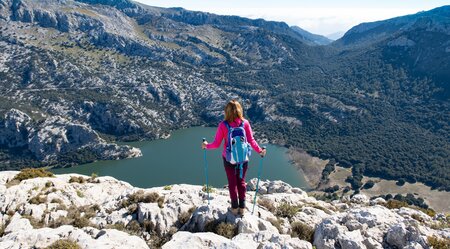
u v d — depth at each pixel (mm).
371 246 14203
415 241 14266
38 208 24703
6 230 21047
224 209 16281
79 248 13211
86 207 24031
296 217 19188
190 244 12953
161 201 21031
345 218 16531
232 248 11930
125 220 19406
